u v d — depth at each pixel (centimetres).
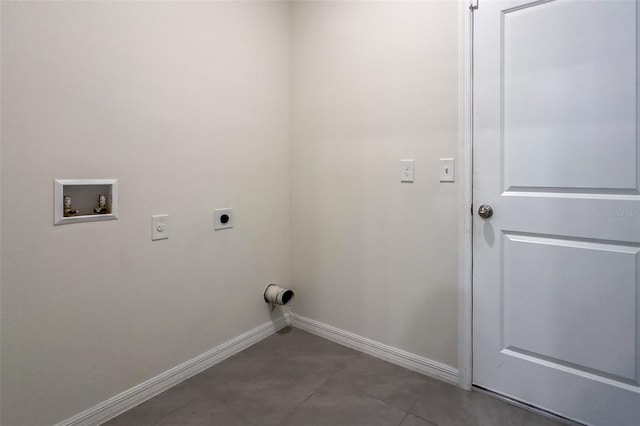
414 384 170
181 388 168
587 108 134
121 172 147
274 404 156
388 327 192
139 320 157
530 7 144
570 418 143
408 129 178
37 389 127
